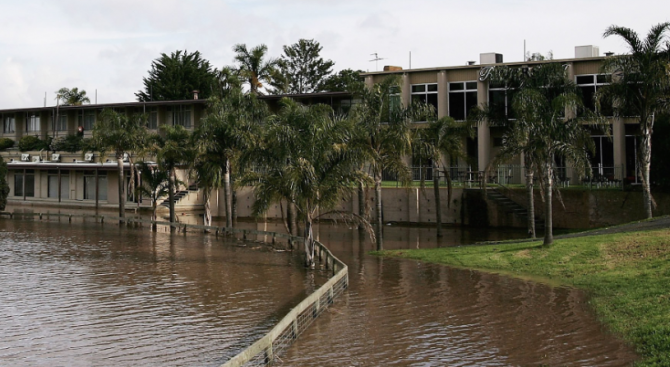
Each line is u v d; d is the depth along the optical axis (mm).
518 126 25781
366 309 18500
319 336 15570
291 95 53906
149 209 53094
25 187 63719
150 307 19094
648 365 12469
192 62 85438
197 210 54312
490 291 20688
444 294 20469
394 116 29750
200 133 36344
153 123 63562
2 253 30531
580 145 26016
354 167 25891
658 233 24234
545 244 26047
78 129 66000
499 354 14008
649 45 30781
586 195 38250
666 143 35406
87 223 45875
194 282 23094
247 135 34656
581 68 45000
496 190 42219
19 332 16312
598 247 24203
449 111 49281
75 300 20047
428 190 43625
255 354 12555
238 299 20234
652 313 15805
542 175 27578
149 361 14031
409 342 15039
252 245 34281
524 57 50656
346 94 52938
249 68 55125
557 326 16172
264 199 25656
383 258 28594
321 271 25578
